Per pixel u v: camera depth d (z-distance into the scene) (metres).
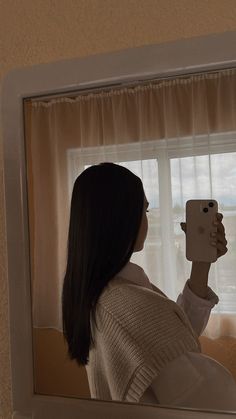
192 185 0.57
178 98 0.57
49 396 0.62
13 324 0.64
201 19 0.61
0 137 0.70
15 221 0.64
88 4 0.66
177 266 0.57
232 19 0.60
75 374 0.61
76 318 0.61
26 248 0.63
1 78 0.71
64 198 0.62
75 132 0.62
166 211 0.58
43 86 0.63
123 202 0.60
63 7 0.68
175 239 0.57
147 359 0.57
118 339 0.59
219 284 0.55
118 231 0.60
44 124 0.63
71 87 0.61
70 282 0.62
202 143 0.56
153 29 0.63
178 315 0.56
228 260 0.55
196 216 0.56
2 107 0.65
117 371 0.59
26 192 0.64
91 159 0.61
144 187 0.59
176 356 0.56
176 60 0.57
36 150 0.63
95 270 0.60
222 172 0.56
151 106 0.58
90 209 0.61
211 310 0.55
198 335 0.55
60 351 0.62
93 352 0.60
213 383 0.54
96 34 0.66
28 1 0.70
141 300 0.58
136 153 0.59
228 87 0.55
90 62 0.61
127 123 0.59
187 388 0.55
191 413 0.55
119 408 0.58
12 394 0.64
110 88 0.60
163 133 0.58
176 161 0.57
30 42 0.69
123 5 0.65
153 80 0.58
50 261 0.63
